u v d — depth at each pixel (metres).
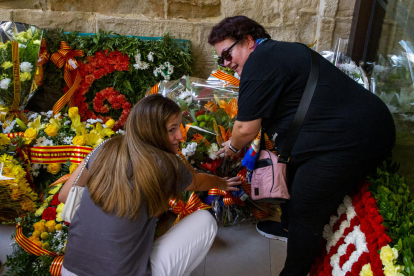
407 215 1.23
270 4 2.61
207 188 1.54
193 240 1.37
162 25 2.66
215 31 1.48
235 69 1.57
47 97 2.71
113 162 1.10
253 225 2.09
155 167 1.08
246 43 1.44
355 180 1.38
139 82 2.64
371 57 2.44
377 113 1.31
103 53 2.50
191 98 2.05
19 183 1.72
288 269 1.59
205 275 1.73
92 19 2.62
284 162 1.41
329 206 1.41
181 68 2.64
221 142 1.92
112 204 1.07
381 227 1.21
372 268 1.13
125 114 2.68
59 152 1.90
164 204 1.15
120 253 1.10
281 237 1.95
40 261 1.56
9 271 1.52
